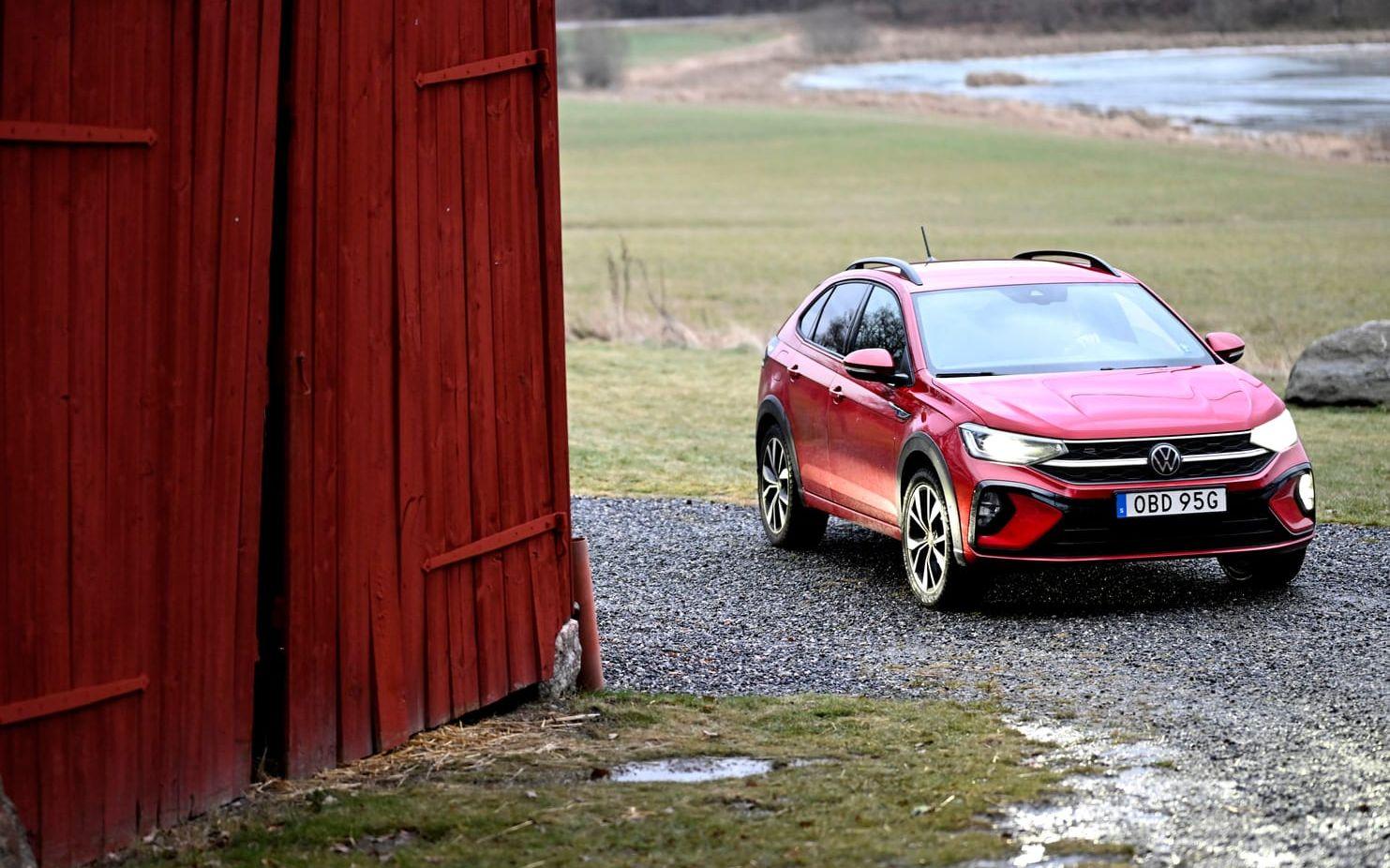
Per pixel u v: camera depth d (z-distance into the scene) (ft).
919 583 42.88
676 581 46.80
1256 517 40.42
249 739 26.32
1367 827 23.35
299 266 26.27
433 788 26.73
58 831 23.00
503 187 30.89
